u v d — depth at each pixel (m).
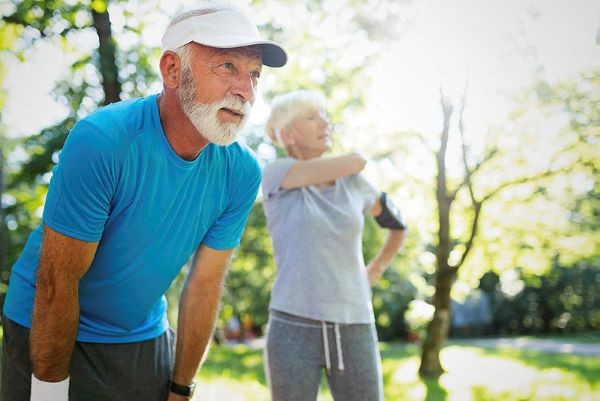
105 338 2.10
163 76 1.87
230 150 2.09
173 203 1.96
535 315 26.16
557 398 5.97
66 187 1.76
